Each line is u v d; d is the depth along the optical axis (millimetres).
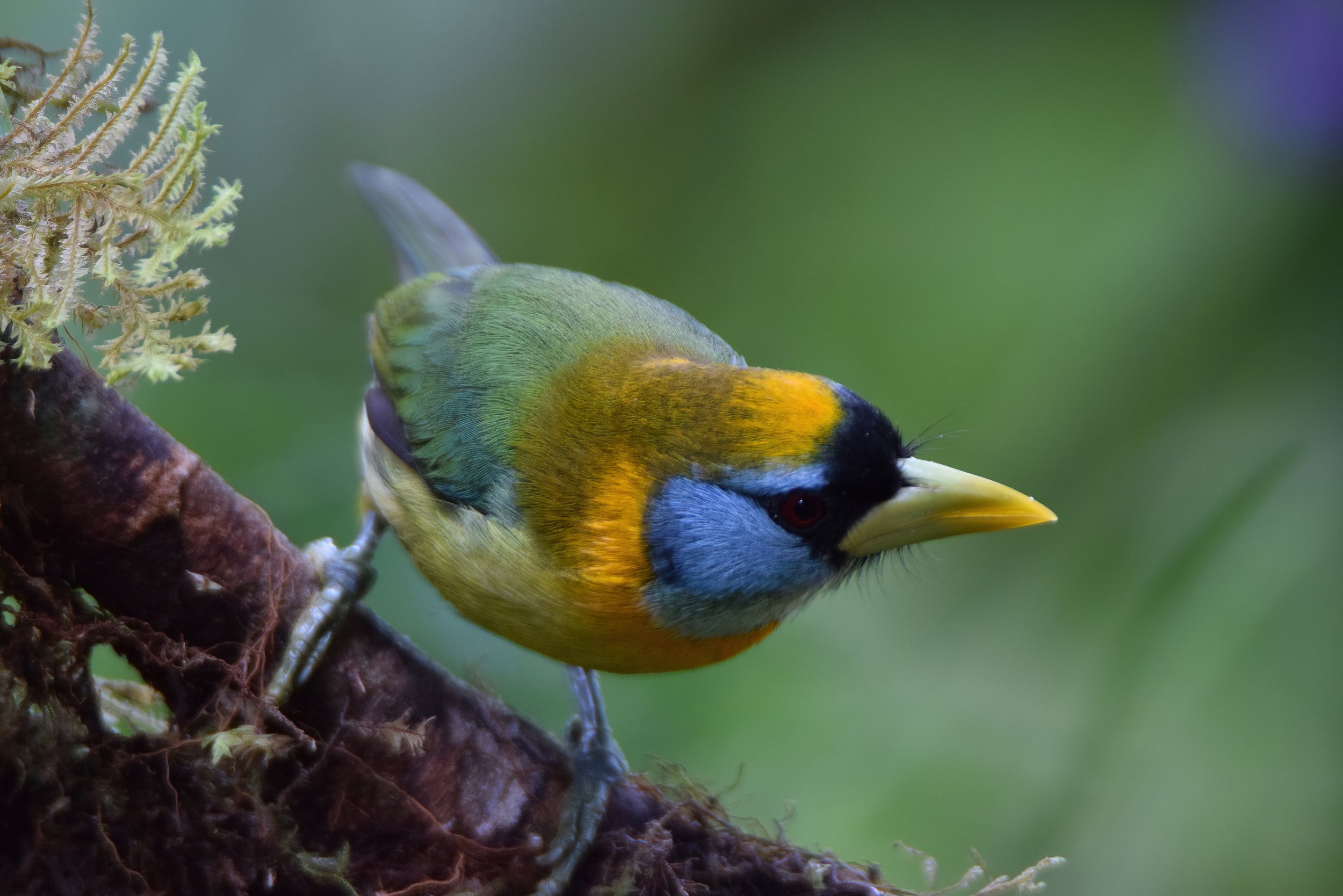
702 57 16469
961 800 10977
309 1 14648
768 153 16391
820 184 16219
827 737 11141
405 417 8383
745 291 16062
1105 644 11375
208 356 12133
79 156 5648
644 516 7301
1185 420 11750
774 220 16203
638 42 16188
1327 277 11352
